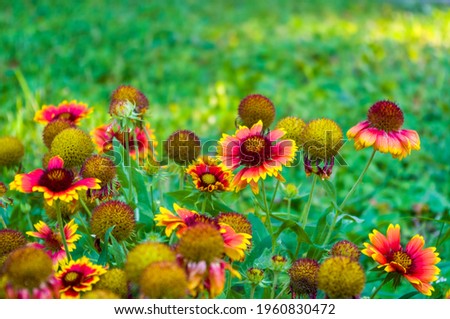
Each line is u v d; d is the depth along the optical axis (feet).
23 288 2.54
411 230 4.13
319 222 3.18
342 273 2.59
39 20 8.30
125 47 7.48
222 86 6.31
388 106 3.00
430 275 2.77
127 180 3.21
